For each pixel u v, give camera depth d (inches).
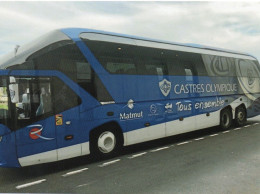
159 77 325.4
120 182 199.2
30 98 221.1
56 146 233.6
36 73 224.8
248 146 312.5
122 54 288.7
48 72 231.0
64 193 180.9
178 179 201.3
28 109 219.9
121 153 299.6
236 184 187.6
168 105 334.3
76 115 246.1
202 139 369.7
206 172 217.0
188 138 382.9
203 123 390.3
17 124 214.2
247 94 496.4
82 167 247.8
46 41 235.9
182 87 357.1
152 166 240.4
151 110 312.5
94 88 260.4
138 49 307.4
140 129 299.9
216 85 421.1
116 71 279.6
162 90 327.9
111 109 272.5
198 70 387.9
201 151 294.2
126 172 224.8
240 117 479.2
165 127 329.1
